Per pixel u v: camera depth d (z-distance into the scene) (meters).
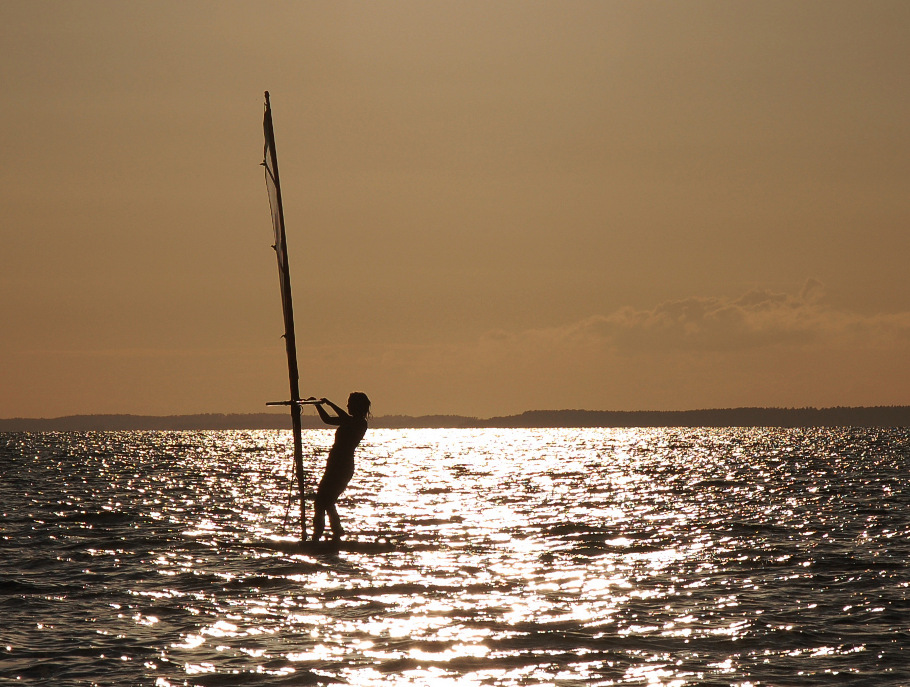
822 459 165.62
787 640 27.50
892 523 57.94
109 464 152.25
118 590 34.94
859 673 24.09
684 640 27.47
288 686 22.81
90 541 48.88
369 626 29.19
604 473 125.31
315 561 41.94
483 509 68.75
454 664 24.83
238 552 44.66
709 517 62.19
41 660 25.11
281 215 45.06
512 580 37.28
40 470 128.38
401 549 45.72
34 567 40.41
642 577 38.12
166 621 29.86
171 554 44.06
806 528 55.34
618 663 25.00
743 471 125.75
